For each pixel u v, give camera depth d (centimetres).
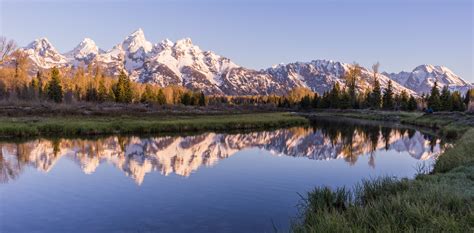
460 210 744
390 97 9762
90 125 3775
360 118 8269
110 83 12356
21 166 2038
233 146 3108
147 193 1474
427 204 772
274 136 4028
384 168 2095
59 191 1505
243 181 1705
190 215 1180
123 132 3906
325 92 11606
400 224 707
